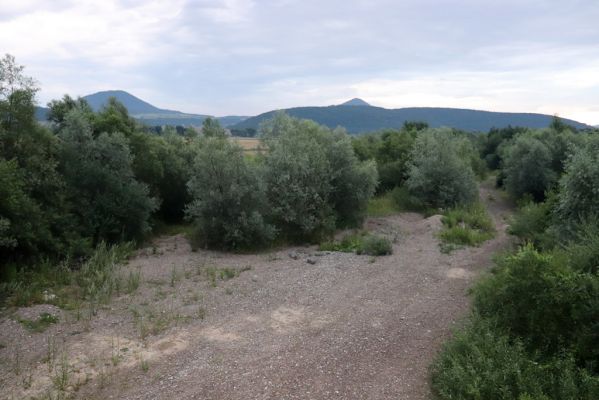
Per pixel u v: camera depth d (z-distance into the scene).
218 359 6.31
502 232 17.17
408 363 6.24
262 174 15.23
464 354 5.70
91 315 8.01
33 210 10.27
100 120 16.11
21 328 7.30
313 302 8.76
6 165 9.79
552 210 11.65
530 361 5.14
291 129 18.02
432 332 7.29
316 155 16.56
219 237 13.95
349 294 9.23
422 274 10.74
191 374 5.89
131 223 13.70
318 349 6.63
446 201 22.78
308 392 5.46
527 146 29.27
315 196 15.33
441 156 23.20
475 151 44.59
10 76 11.37
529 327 5.80
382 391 5.50
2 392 5.46
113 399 5.32
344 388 5.56
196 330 7.39
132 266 11.42
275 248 14.16
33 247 10.30
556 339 5.54
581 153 10.40
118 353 6.51
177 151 19.59
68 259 10.83
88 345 6.78
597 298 5.39
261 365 6.12
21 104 11.44
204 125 22.50
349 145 18.44
